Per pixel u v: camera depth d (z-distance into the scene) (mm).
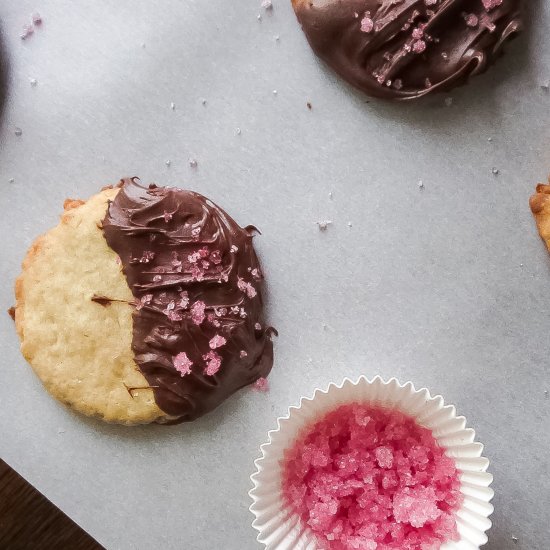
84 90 284
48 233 280
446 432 259
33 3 286
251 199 281
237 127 281
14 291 285
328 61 274
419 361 276
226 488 278
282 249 280
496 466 272
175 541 278
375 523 260
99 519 280
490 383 273
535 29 269
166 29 282
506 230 273
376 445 265
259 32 280
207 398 273
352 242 278
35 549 291
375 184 278
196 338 269
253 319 273
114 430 281
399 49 266
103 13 284
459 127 275
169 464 279
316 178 279
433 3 262
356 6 265
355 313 278
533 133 271
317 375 278
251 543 277
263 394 279
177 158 283
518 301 273
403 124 277
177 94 282
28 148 285
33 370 281
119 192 275
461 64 265
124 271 272
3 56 286
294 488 263
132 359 272
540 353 272
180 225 271
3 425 282
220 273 270
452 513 258
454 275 275
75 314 274
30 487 293
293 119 280
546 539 270
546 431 271
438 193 276
